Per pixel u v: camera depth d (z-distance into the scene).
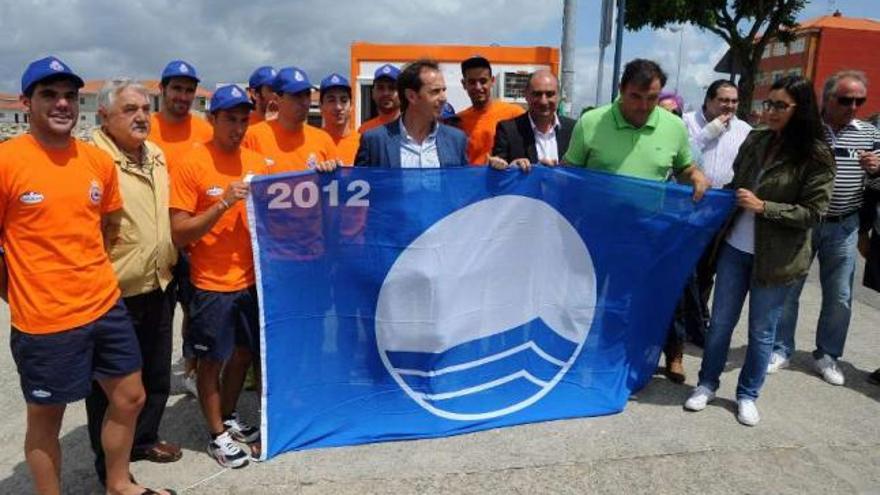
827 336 4.63
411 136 3.74
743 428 3.81
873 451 3.60
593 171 3.87
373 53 8.72
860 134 4.40
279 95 3.98
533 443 3.58
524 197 3.79
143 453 3.35
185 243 3.12
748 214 3.85
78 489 3.16
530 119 4.39
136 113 2.94
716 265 4.08
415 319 3.65
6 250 2.51
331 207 3.46
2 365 4.80
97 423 3.05
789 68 48.03
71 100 2.52
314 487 3.15
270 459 3.38
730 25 18.84
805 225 3.65
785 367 4.82
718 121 4.86
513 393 3.88
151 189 3.09
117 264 3.01
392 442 3.57
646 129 4.01
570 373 4.04
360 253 3.55
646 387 4.38
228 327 3.29
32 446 2.71
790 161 3.68
